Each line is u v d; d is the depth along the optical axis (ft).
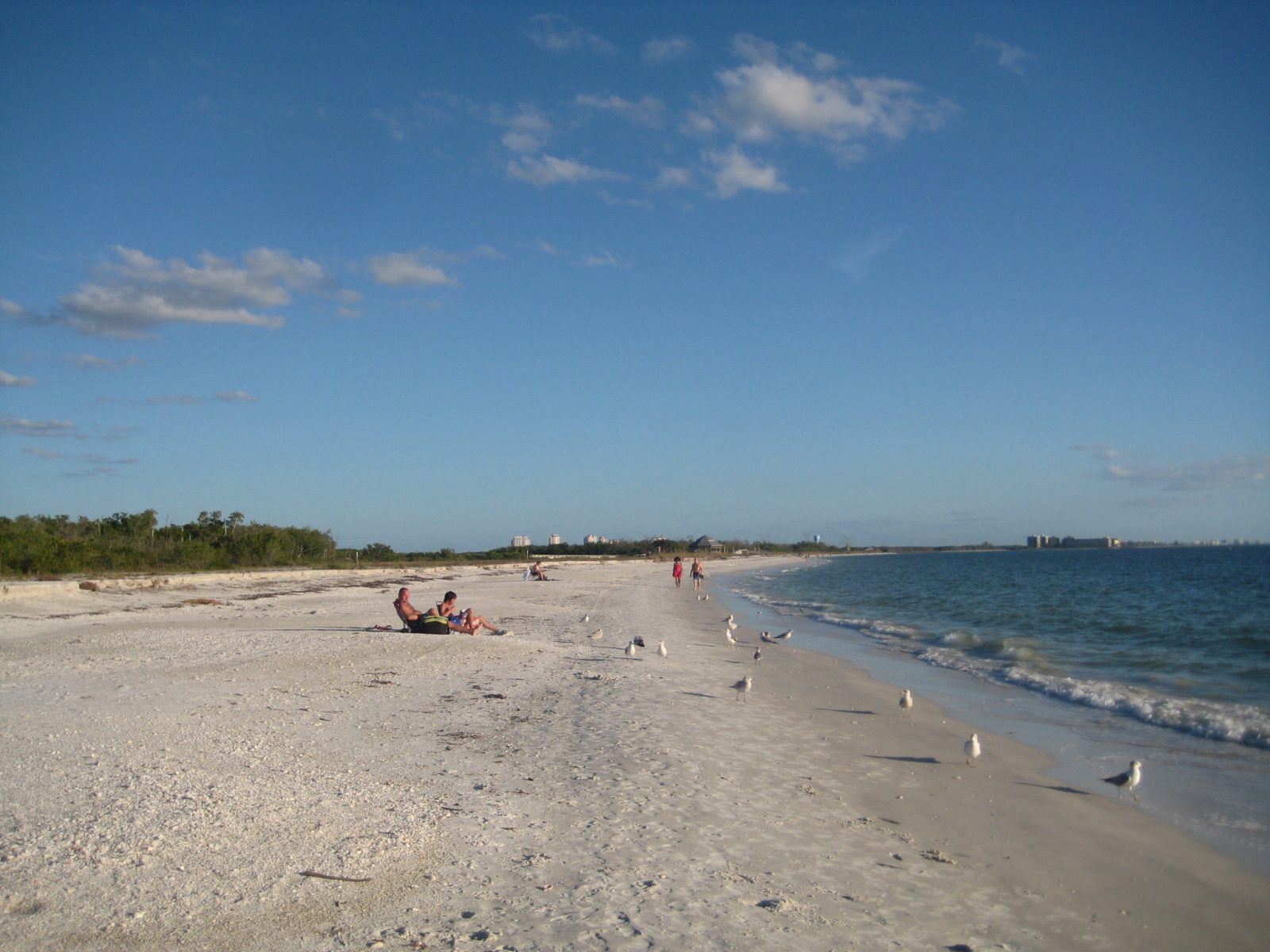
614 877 23.86
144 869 22.15
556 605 130.93
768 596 174.29
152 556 195.00
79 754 32.19
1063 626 102.12
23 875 21.34
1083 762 38.96
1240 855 27.55
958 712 50.67
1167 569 307.17
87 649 63.77
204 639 70.74
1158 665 69.41
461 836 26.35
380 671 56.18
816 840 27.73
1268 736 42.47
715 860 25.53
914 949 20.44
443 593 153.28
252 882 21.90
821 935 20.86
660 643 74.79
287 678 52.03
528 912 21.33
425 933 19.85
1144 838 29.07
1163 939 21.68
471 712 45.39
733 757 38.09
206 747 34.24
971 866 26.16
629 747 38.99
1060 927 22.15
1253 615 114.83
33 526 170.91
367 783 31.12
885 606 140.36
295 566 240.73
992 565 430.20
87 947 18.20
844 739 42.93
